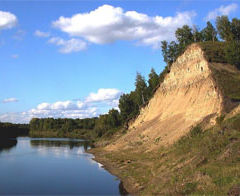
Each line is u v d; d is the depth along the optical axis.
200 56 58.38
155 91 84.31
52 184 35.72
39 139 135.38
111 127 129.00
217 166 25.16
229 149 27.42
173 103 63.00
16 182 36.88
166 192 24.69
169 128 54.84
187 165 29.48
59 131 187.50
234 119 35.56
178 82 65.81
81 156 64.25
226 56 56.38
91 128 187.88
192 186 23.28
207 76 53.28
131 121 89.44
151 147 52.69
